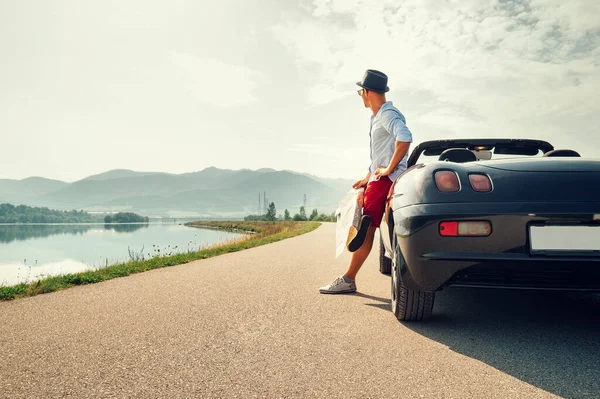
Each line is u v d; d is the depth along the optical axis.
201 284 4.26
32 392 1.70
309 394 1.67
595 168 2.28
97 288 4.11
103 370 1.94
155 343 2.34
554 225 2.14
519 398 1.62
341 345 2.29
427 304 2.63
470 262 2.21
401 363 2.01
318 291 3.84
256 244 10.22
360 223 3.26
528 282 2.24
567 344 2.27
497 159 2.53
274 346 2.28
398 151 3.11
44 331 2.60
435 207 2.28
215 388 1.73
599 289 2.17
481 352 2.15
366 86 3.42
